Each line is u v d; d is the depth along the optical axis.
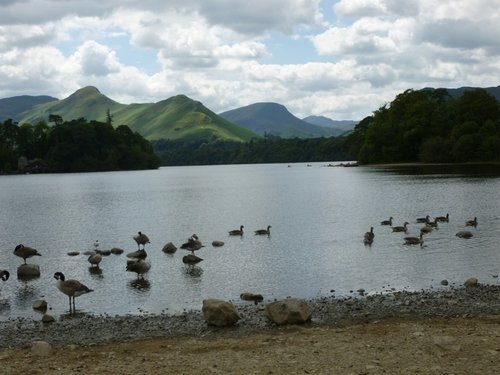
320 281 28.41
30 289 28.80
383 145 196.50
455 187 83.62
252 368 15.10
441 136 178.25
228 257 36.03
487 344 16.39
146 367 15.65
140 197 91.38
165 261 35.28
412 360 15.25
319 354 16.16
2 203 82.25
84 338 19.70
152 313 23.48
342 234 44.22
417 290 25.80
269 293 26.41
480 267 30.50
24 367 16.09
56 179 171.25
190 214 63.31
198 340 18.77
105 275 31.56
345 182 112.19
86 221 58.53
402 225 48.41
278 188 104.56
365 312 21.80
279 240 42.44
